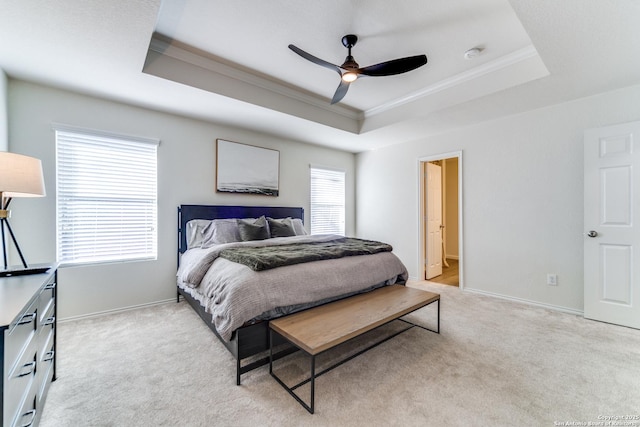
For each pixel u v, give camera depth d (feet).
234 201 12.87
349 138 14.61
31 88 8.31
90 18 5.61
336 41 7.88
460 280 12.65
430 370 6.07
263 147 13.78
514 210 11.06
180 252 10.98
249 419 4.63
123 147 9.95
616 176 8.53
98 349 6.98
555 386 5.48
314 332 5.38
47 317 4.94
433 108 10.68
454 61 8.85
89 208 9.30
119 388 5.43
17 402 3.27
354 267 8.03
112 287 9.64
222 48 8.27
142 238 10.34
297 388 5.46
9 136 7.94
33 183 5.25
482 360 6.48
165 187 10.84
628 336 7.68
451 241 21.58
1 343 2.70
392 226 16.01
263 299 5.98
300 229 13.80
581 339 7.52
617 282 8.50
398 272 9.33
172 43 8.03
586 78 8.06
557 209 10.02
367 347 7.13
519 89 8.78
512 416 4.67
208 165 11.99
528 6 5.32
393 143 15.67
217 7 6.52
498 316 9.29
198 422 4.56
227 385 5.57
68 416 4.66
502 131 11.41
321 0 6.29
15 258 8.09
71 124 8.89
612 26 5.74
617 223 8.51
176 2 6.35
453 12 6.68
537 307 10.24
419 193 14.64
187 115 11.14
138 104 9.97
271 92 10.57
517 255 10.97
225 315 5.83
